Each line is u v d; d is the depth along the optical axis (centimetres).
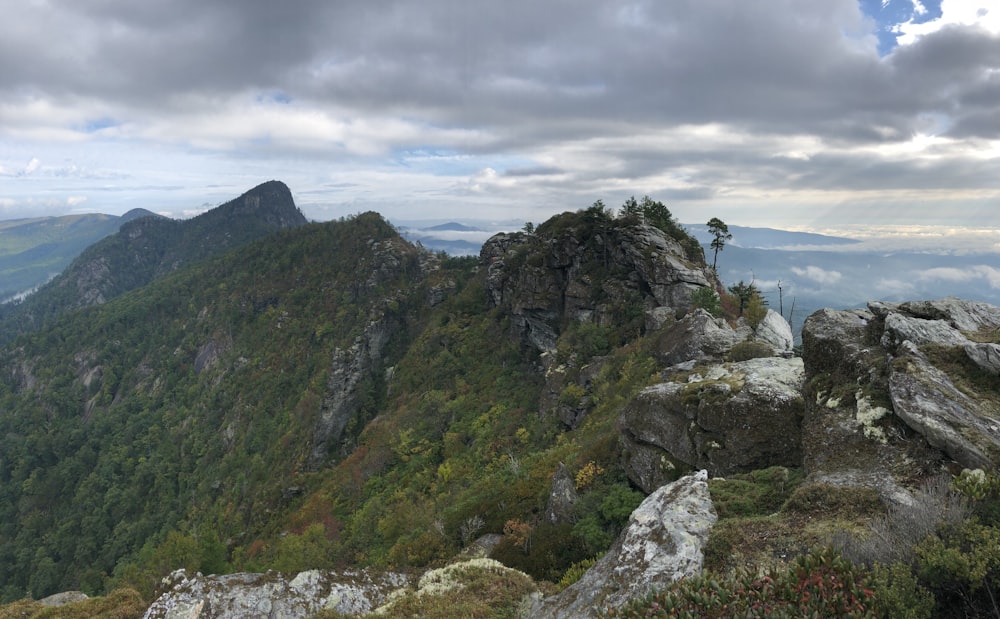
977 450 1168
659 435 2588
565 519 2886
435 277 17175
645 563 1193
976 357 1490
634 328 7306
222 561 4928
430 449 8762
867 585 795
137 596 2481
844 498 1217
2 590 12938
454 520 3978
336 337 16300
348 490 9081
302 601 2269
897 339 1777
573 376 7125
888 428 1469
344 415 13088
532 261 10350
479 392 10056
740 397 2178
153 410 18750
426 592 2159
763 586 834
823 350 2055
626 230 8481
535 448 6269
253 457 13738
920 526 932
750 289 7281
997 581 744
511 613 1888
